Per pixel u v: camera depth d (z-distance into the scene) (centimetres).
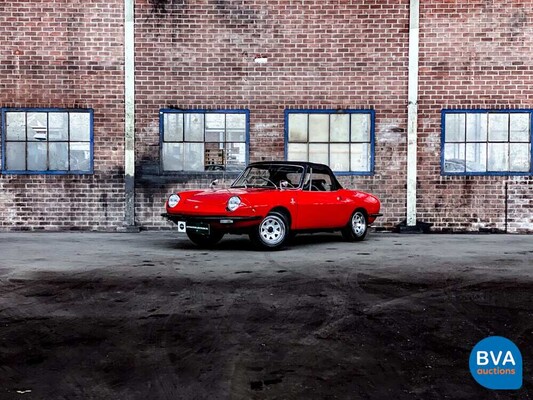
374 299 527
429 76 1183
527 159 1190
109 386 319
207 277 629
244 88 1180
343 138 1191
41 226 1165
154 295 538
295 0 1175
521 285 594
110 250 857
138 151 1173
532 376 339
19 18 1153
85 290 559
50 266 700
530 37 1178
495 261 760
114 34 1162
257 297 532
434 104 1183
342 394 310
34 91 1160
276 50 1179
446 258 786
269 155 1187
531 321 456
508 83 1182
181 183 1179
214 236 923
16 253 820
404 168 1187
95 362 357
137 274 645
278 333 420
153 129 1173
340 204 948
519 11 1177
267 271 668
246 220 818
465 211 1187
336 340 404
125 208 1170
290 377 333
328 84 1184
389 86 1182
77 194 1166
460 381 330
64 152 1169
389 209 1188
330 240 1016
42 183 1162
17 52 1155
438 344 397
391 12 1177
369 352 379
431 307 498
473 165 1191
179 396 305
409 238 1067
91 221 1170
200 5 1170
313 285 588
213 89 1178
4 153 1158
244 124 1186
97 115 1165
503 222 1187
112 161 1168
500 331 429
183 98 1176
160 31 1168
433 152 1185
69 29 1159
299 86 1183
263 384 322
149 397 304
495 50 1180
